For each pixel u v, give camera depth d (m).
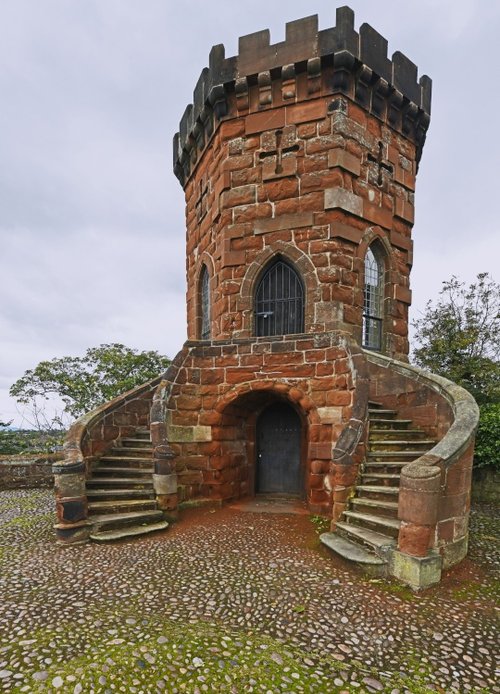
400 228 10.35
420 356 15.80
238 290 9.33
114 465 8.30
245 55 9.17
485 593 4.65
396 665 3.39
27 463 10.98
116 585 4.73
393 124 10.07
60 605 4.24
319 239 8.77
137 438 9.25
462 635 3.82
